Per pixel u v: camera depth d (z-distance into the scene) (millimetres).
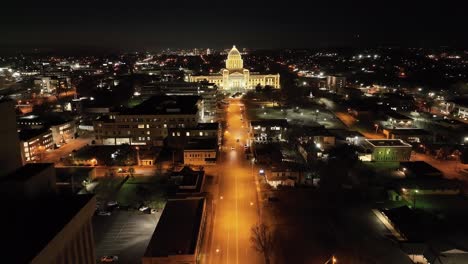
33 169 42906
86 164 152500
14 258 30297
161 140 185750
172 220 94125
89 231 43688
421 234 96812
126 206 115500
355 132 194750
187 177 128875
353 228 102750
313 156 159250
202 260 88438
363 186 131500
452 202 117875
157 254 78938
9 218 37250
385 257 89188
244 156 167375
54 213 38969
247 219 108500
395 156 156500
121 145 176000
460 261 83625
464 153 158500
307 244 95062
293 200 120938
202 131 179375
